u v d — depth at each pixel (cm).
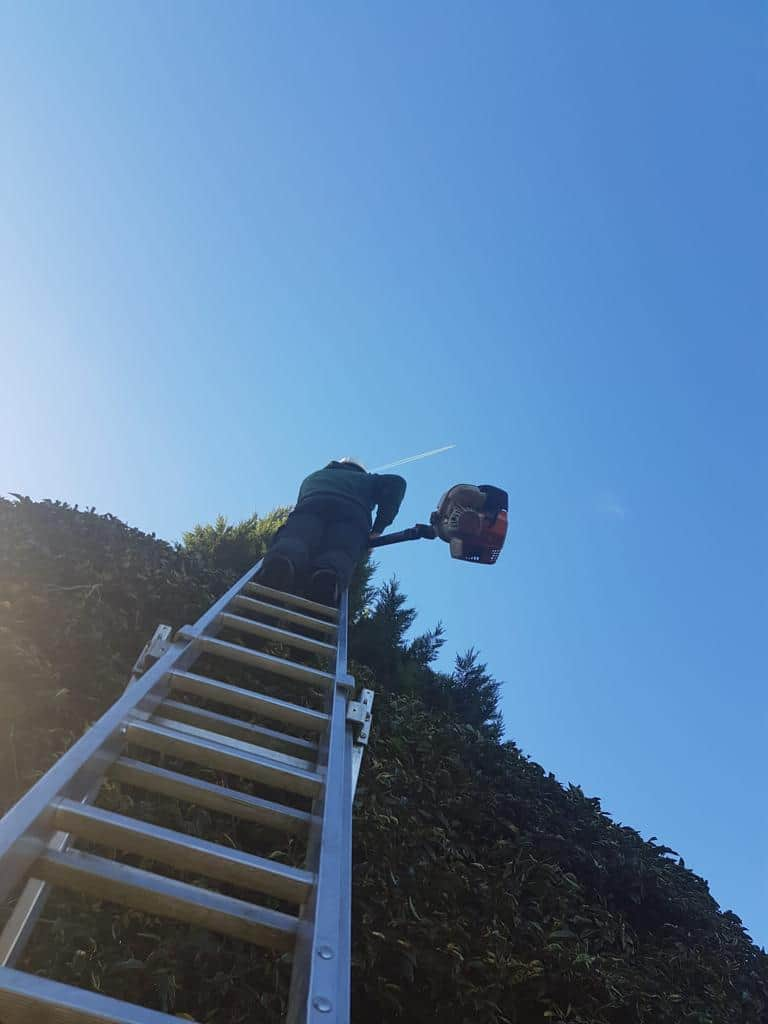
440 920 358
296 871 204
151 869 324
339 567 524
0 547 493
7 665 388
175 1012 270
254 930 195
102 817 198
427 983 326
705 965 446
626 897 485
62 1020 142
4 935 227
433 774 495
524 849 465
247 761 254
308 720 310
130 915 295
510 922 386
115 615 482
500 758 581
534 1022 344
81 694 402
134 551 591
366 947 323
